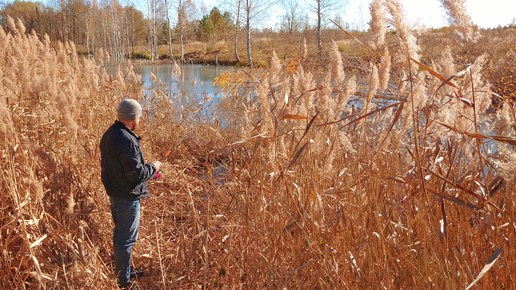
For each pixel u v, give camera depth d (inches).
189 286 131.3
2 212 124.6
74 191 154.1
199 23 2048.5
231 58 1322.6
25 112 158.6
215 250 143.2
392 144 114.7
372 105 117.5
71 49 279.6
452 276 83.4
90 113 199.5
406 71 106.8
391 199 111.9
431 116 118.7
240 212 134.9
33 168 133.9
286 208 116.3
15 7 2107.5
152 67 1129.4
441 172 109.2
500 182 89.1
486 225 96.0
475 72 104.0
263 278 117.6
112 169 132.0
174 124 297.4
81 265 126.3
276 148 120.5
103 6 1756.9
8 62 203.6
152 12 1553.9
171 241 164.2
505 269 89.3
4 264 114.3
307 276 112.7
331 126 119.5
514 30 820.6
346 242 104.7
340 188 118.3
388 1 92.2
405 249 101.0
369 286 97.0
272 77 125.7
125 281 135.6
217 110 327.3
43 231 125.7
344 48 702.5
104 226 160.6
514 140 83.3
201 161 263.1
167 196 204.2
